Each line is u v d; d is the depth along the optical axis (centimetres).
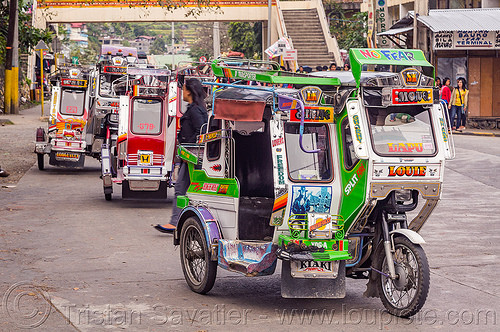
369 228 693
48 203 1327
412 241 641
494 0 3269
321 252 664
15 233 1045
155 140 1289
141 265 870
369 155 642
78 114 1777
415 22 3036
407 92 648
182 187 998
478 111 3011
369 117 654
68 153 1764
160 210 1289
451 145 682
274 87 684
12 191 1470
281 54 3412
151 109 1303
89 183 1623
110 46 3266
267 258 681
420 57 674
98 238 1025
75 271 832
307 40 4278
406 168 653
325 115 663
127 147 1289
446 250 979
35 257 899
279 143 667
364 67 716
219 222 751
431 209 682
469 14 2995
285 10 4584
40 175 1738
